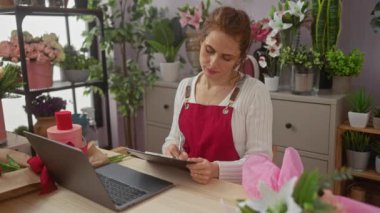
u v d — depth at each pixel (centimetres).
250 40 127
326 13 188
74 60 216
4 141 160
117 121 295
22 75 180
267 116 129
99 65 234
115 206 84
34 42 187
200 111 135
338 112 182
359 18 200
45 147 89
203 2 238
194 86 143
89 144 119
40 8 185
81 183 88
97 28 244
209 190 95
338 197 59
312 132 188
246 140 130
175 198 90
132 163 115
